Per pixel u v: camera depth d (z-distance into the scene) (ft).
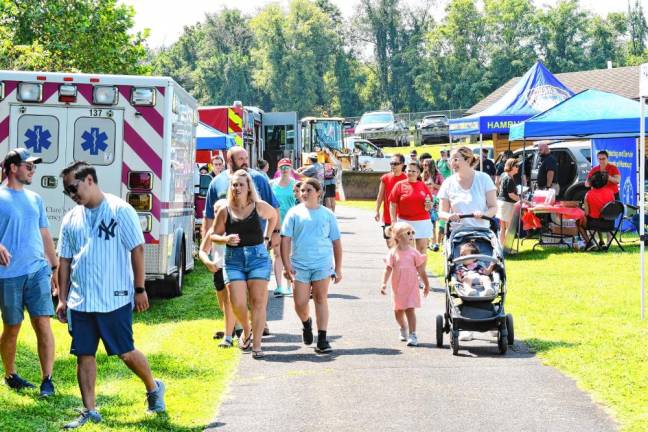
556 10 443.73
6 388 31.96
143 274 28.58
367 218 119.44
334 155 166.81
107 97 49.80
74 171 27.81
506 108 86.53
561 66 437.99
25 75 49.65
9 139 49.75
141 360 28.53
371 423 28.32
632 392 31.12
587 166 90.17
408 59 460.96
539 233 81.56
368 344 40.16
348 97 471.21
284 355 38.04
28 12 118.21
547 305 47.83
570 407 29.73
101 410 29.50
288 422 28.53
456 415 29.04
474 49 449.89
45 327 31.45
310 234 38.65
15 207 31.35
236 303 37.68
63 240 28.53
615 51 453.99
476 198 40.40
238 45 513.86
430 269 64.69
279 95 452.35
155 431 27.35
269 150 159.94
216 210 37.65
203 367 35.88
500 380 33.32
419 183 53.42
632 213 80.28
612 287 53.67
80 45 124.36
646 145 80.18
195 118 60.34
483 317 37.19
